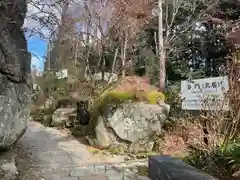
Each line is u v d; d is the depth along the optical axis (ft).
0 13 14.17
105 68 39.19
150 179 14.88
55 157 19.34
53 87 42.50
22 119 16.51
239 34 28.48
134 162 18.47
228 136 12.60
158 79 34.81
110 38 35.14
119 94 22.50
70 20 29.78
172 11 37.42
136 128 21.09
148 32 39.70
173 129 22.02
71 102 35.68
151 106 21.72
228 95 13.29
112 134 21.54
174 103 23.73
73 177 15.47
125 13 31.17
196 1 37.91
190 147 15.26
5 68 14.97
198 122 15.69
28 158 18.26
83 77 41.83
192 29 39.27
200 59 42.01
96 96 31.83
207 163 12.57
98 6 32.07
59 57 43.86
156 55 37.65
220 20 35.73
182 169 11.96
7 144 15.39
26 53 17.26
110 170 16.78
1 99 14.51
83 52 39.93
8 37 15.26
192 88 20.66
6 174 13.34
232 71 13.66
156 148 20.85
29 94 17.66
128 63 36.29
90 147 22.36
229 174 11.30
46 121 33.63
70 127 29.96
